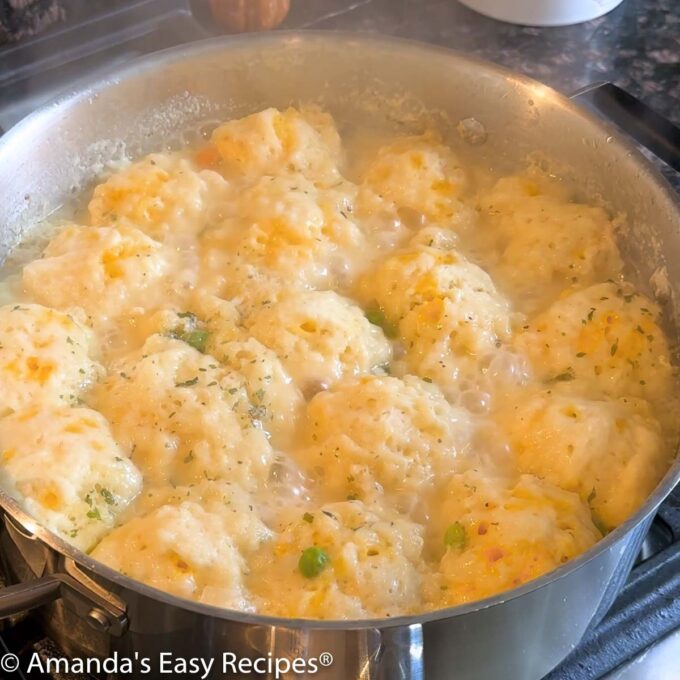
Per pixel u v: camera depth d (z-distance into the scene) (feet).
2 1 1.37
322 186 1.28
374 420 0.99
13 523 0.78
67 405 1.00
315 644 0.72
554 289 1.20
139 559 0.85
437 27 1.60
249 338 1.08
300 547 0.89
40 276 1.12
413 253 1.16
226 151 1.30
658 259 1.13
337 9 1.60
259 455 0.98
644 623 0.94
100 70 1.40
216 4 1.48
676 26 1.65
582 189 1.25
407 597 0.87
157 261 1.15
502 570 0.87
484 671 0.82
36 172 1.20
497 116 1.28
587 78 1.54
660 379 1.07
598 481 0.97
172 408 0.99
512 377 1.08
